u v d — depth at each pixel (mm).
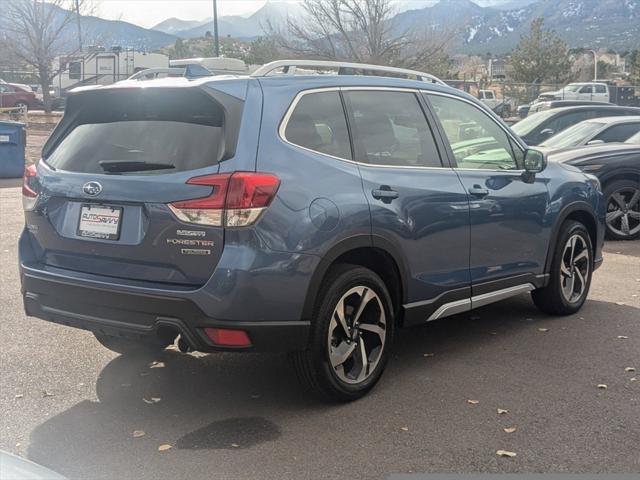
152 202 3854
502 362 5035
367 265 4512
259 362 5055
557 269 5977
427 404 4309
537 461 3613
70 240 4180
